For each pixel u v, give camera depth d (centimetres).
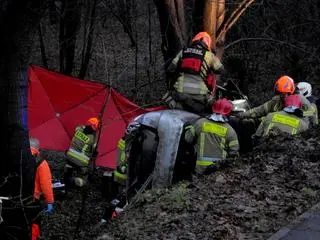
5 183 701
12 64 698
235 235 479
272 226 490
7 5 680
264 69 1861
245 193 573
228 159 711
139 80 1964
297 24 1767
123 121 1238
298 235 457
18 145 711
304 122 763
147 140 760
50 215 950
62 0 1631
